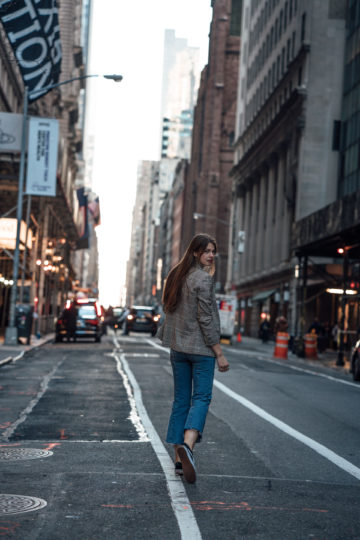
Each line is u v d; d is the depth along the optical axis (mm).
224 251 104812
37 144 29672
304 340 35688
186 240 122688
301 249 34812
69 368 19984
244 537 4773
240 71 85750
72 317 38156
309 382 19078
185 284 6324
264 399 13898
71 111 71750
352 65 49469
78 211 60906
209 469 7000
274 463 7492
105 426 9617
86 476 6422
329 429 10289
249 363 26500
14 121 30203
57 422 9883
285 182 59219
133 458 7352
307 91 51562
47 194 29766
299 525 5125
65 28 64750
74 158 81375
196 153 120062
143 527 4914
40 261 42875
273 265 61219
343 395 15883
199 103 121438
